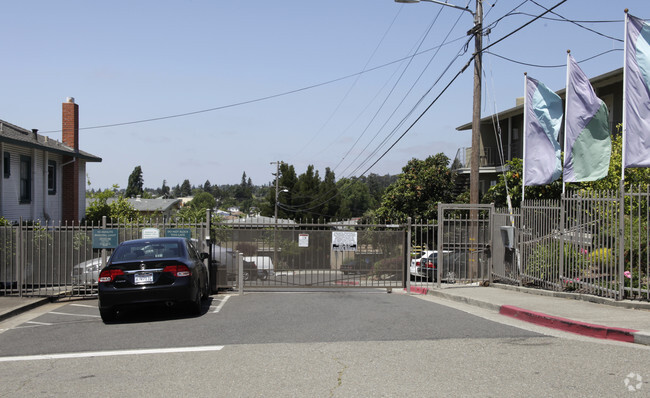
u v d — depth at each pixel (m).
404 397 5.17
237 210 124.62
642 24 9.88
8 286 13.70
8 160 19.16
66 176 24.09
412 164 27.17
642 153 9.70
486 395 5.17
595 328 7.74
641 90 9.75
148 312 11.01
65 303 12.65
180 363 6.67
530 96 13.48
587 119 11.72
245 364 6.52
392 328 8.49
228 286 14.52
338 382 5.70
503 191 18.20
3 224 15.48
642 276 9.78
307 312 10.36
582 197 10.65
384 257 14.77
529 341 7.45
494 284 13.93
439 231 14.07
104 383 5.94
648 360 6.33
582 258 10.61
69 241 13.42
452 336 7.82
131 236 13.74
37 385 5.95
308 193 59.72
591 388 5.32
